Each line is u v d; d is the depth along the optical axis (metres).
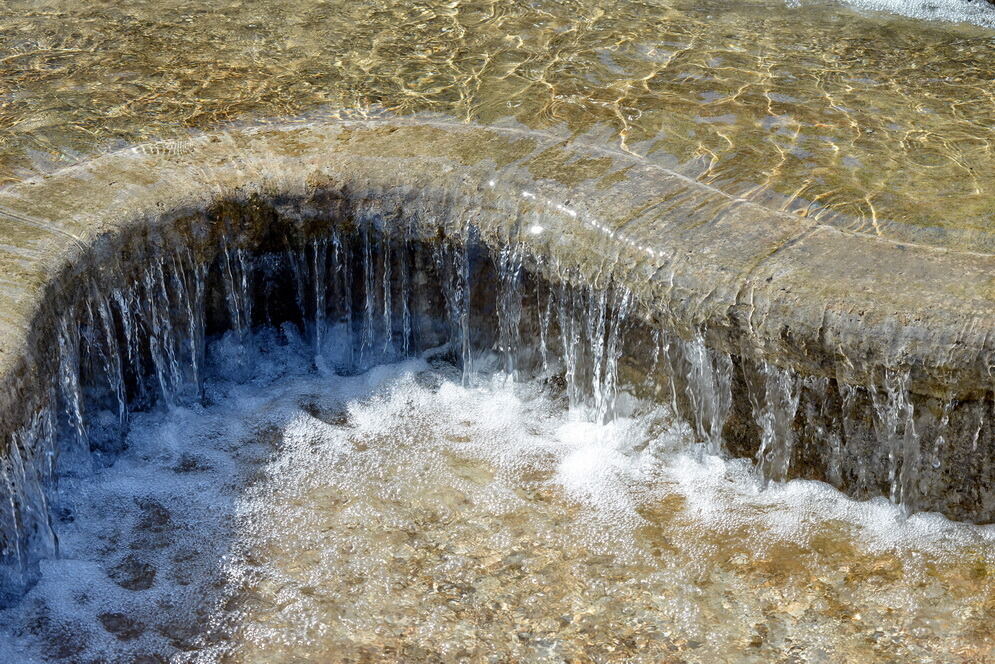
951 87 5.04
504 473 3.64
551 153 4.14
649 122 4.56
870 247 3.50
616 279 3.57
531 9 5.88
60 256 3.47
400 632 3.03
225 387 4.07
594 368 3.78
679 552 3.32
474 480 3.61
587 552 3.32
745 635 3.03
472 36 5.50
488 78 4.99
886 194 4.00
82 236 3.59
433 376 4.12
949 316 3.14
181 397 3.98
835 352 3.22
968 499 3.34
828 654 2.96
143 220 3.73
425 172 4.01
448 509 3.49
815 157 4.29
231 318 4.04
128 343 3.75
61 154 4.18
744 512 3.46
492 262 3.86
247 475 3.64
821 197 3.98
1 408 2.97
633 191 3.85
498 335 4.00
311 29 5.56
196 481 3.61
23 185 3.91
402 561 3.29
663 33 5.60
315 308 4.13
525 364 3.99
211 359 4.08
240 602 3.14
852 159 4.28
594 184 3.90
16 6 5.80
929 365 3.13
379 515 3.47
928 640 3.00
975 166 4.24
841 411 3.34
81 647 2.97
